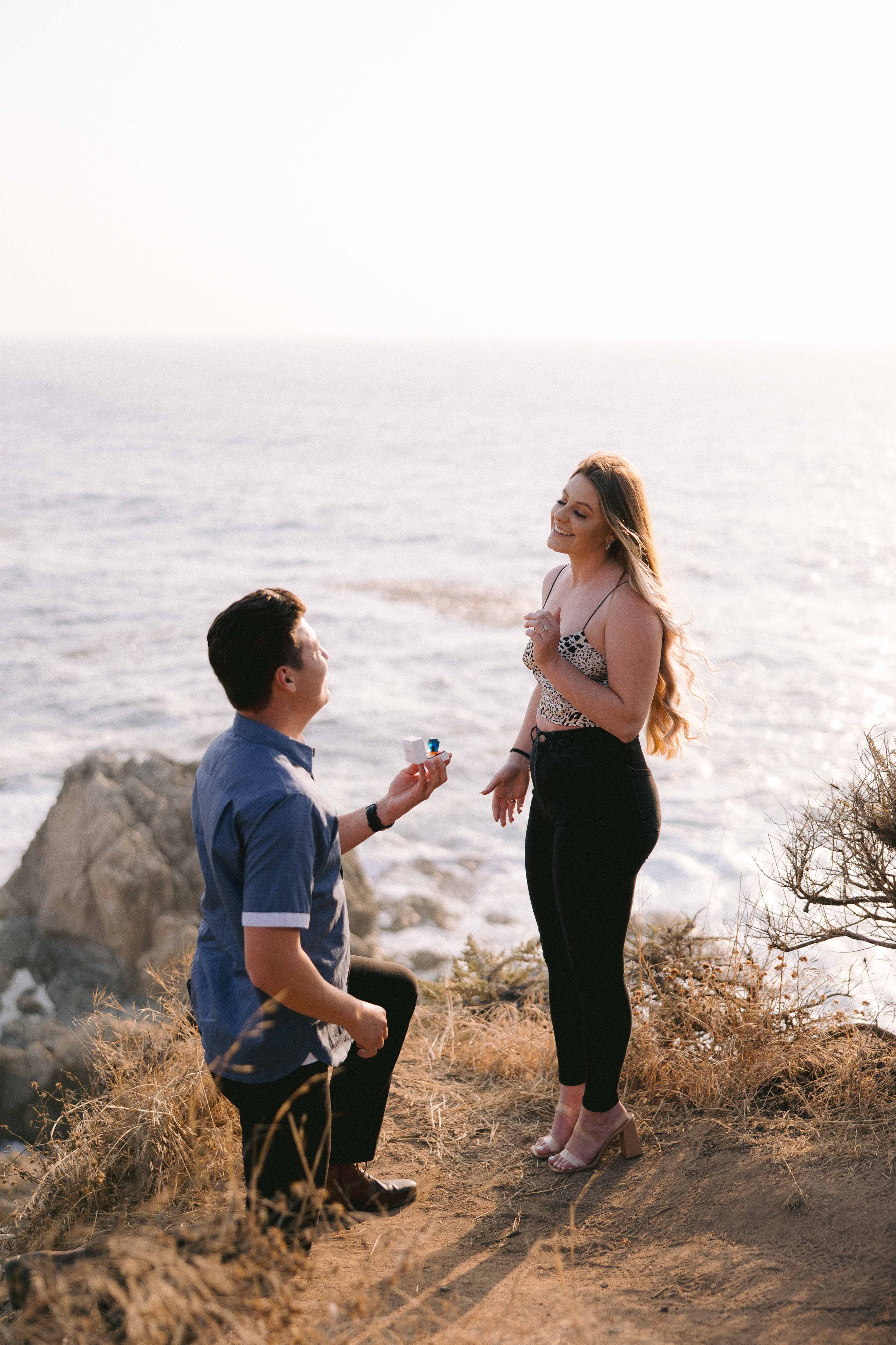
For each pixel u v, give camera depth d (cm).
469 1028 414
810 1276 224
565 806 278
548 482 6531
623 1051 287
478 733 1806
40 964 925
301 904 221
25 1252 270
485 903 1165
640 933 418
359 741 1752
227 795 228
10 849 1335
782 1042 329
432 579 3325
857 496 5338
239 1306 190
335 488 6066
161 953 921
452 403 15600
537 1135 320
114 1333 195
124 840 974
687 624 284
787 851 334
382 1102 278
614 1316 218
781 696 1914
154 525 4506
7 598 2942
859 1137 280
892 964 329
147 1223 274
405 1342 202
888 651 2247
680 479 6078
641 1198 272
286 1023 231
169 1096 307
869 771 310
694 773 1510
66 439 9019
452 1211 277
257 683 233
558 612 275
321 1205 223
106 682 2150
